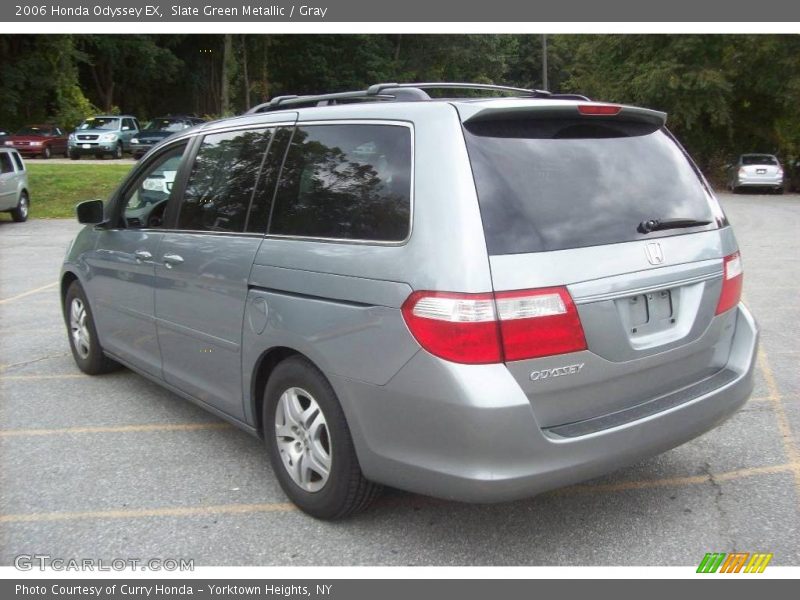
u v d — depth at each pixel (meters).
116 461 4.32
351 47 48.81
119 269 5.03
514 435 2.82
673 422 3.25
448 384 2.83
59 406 5.25
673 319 3.40
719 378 3.60
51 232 16.52
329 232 3.39
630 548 3.36
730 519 3.59
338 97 3.86
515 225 2.96
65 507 3.76
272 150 3.88
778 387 5.54
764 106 34.78
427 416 2.92
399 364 2.97
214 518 3.64
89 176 24.36
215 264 3.97
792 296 8.89
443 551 3.34
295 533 3.50
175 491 3.93
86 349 5.88
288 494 3.70
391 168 3.21
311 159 3.62
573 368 2.99
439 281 2.87
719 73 31.44
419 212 3.01
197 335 4.21
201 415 5.07
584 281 3.01
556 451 2.91
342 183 3.41
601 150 3.38
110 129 32.03
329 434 3.35
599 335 3.05
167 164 4.81
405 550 3.35
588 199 3.20
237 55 48.94
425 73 50.12
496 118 3.13
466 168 2.97
